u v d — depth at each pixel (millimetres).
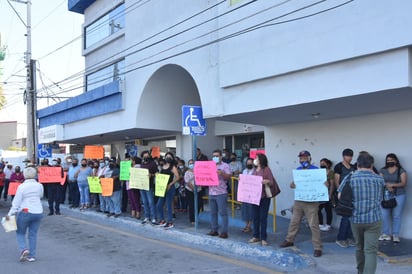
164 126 14711
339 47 7344
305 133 10617
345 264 6875
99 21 19219
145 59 13680
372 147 9141
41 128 22438
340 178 8164
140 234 10172
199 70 10750
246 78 9078
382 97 7363
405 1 6473
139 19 14031
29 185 7469
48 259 7641
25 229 7465
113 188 12055
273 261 7281
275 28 8484
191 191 10477
